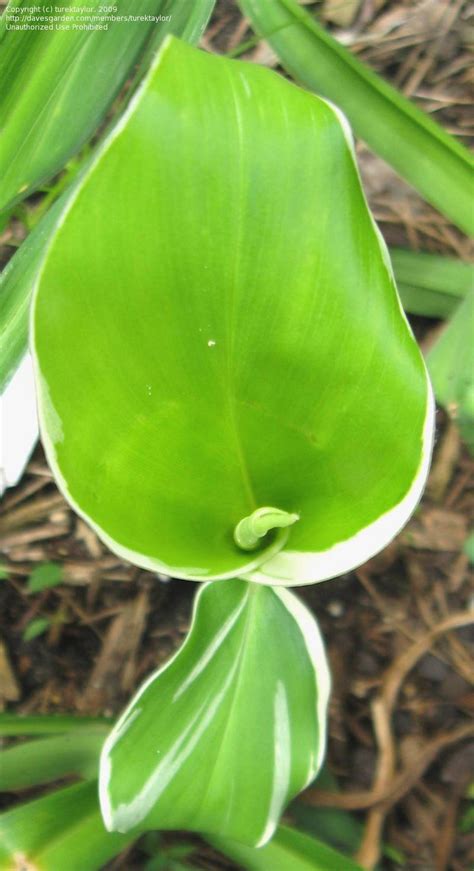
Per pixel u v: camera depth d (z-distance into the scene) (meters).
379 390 0.25
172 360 0.25
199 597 0.30
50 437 0.24
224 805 0.29
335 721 0.39
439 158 0.35
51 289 0.23
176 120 0.23
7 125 0.31
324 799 0.37
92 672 0.40
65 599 0.40
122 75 0.32
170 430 0.26
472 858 0.37
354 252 0.24
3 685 0.39
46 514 0.41
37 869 0.29
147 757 0.29
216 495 0.27
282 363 0.25
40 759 0.33
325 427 0.26
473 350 0.34
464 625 0.40
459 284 0.40
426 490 0.41
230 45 0.47
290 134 0.24
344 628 0.40
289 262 0.24
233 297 0.24
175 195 0.23
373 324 0.25
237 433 0.26
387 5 0.48
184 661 0.30
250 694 0.30
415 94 0.47
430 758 0.38
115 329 0.24
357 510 0.26
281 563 0.26
